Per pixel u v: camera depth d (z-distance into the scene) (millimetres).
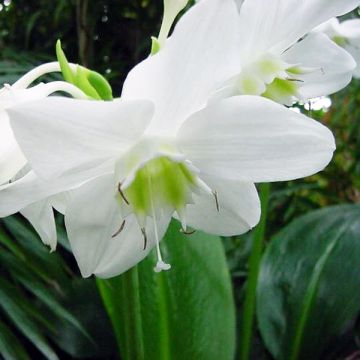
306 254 304
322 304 288
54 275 302
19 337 332
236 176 149
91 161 139
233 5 122
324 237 306
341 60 193
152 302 239
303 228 313
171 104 137
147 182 147
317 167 143
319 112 590
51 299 270
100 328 308
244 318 282
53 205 160
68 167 136
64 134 128
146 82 132
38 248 296
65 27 528
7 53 429
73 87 161
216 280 247
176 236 248
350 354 330
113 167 147
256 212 158
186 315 240
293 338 287
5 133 144
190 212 164
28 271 283
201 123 140
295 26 163
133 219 157
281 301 296
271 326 291
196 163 149
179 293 241
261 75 170
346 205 328
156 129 144
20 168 148
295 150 140
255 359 330
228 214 161
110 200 152
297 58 193
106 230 156
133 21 537
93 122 130
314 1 155
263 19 158
